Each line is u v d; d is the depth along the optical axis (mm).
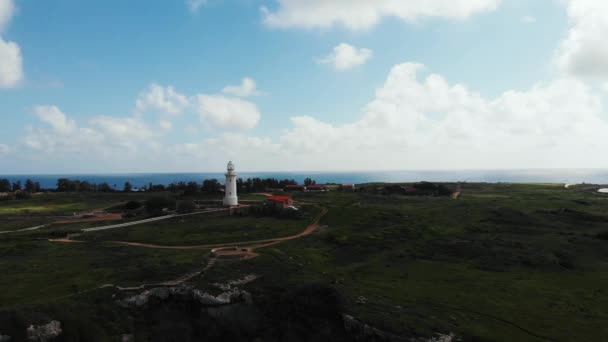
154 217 100125
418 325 35438
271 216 98375
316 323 38562
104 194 177875
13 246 66875
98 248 66500
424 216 94250
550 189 168250
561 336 34594
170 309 40500
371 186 184125
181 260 54438
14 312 32344
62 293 41094
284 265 54344
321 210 104312
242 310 40844
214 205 114688
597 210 99312
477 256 62812
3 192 188750
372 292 44906
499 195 143750
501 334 34719
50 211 123938
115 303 38562
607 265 57844
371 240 71312
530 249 65438
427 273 54531
